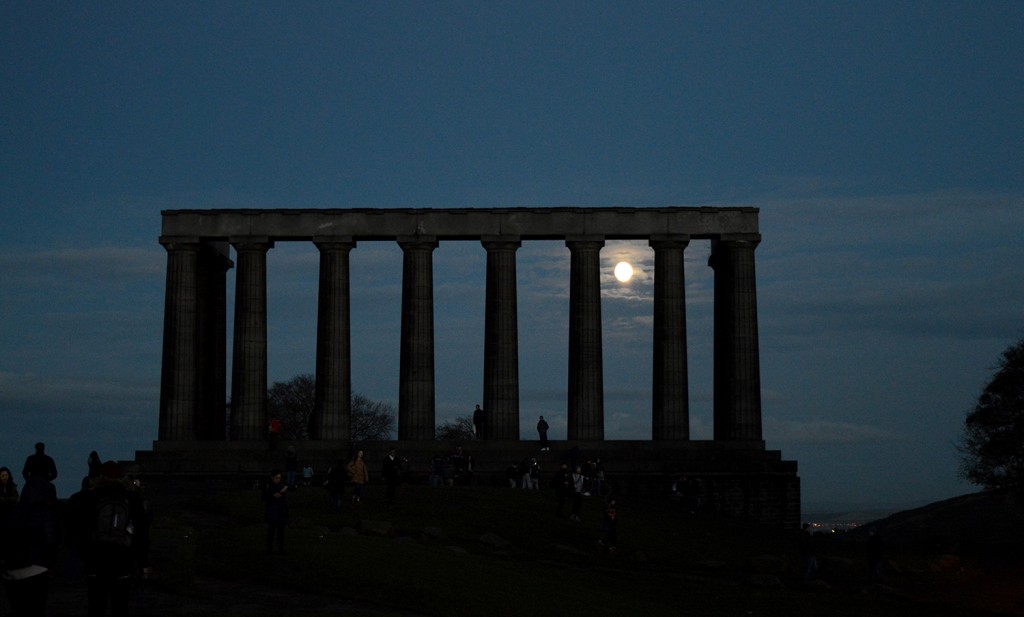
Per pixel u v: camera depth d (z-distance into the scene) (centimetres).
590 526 7319
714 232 10231
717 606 5344
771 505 9494
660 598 5388
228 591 4312
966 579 7125
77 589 3916
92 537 2655
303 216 10312
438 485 8450
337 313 10194
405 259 10269
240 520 6769
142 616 3538
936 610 5844
